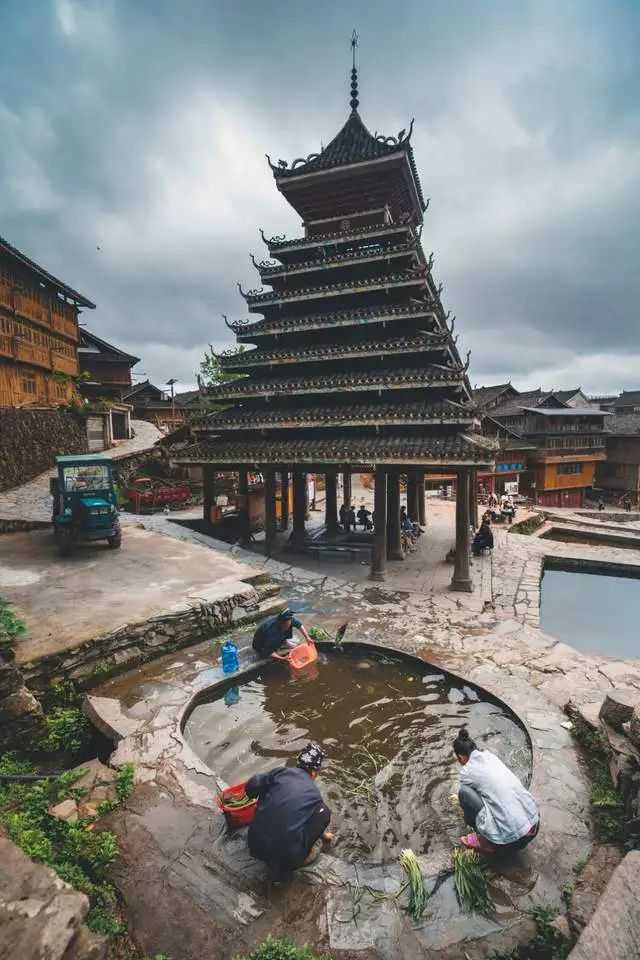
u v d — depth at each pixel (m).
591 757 6.10
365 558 17.53
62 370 29.12
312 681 8.62
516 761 6.33
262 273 17.88
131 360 39.25
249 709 7.70
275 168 18.75
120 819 5.06
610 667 8.88
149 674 8.45
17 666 6.79
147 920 3.98
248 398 17.05
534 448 42.09
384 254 16.02
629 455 47.59
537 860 4.60
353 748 6.69
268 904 4.14
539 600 13.70
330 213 19.66
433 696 8.09
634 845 4.54
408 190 19.36
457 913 4.08
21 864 3.49
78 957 2.93
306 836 4.41
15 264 23.80
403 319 15.28
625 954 3.04
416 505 23.16
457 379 13.72
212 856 4.62
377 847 4.98
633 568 17.70
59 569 12.26
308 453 14.62
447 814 5.44
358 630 10.77
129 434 35.19
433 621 11.41
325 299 17.06
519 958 3.72
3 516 16.91
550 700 7.62
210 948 3.75
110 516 13.76
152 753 6.20
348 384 15.01
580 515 30.06
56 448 25.61
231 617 10.58
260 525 22.62
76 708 7.55
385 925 3.95
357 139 19.45
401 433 14.62
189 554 14.16
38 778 5.74
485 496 33.81
